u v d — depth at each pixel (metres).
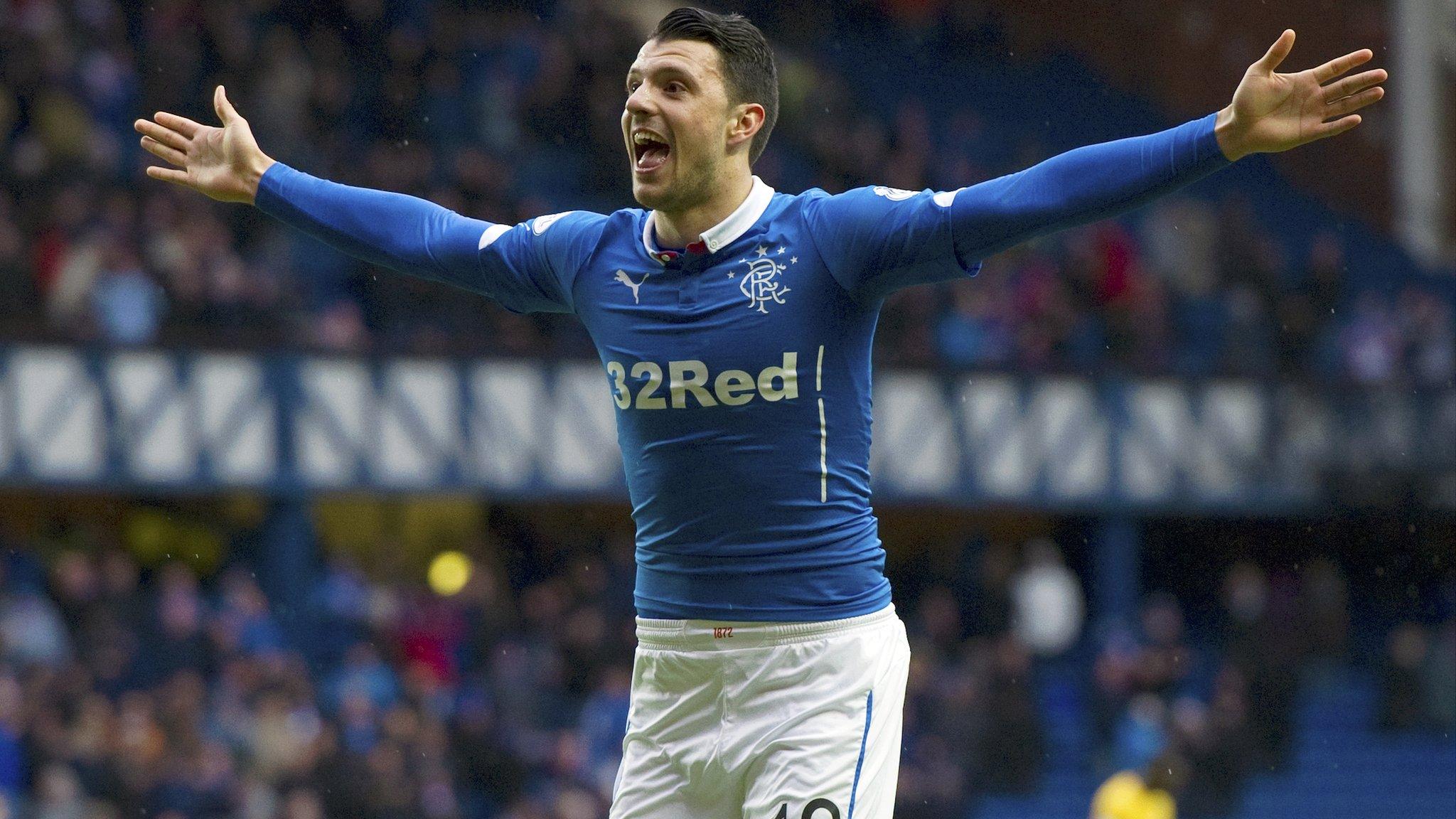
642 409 5.18
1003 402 26.67
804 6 34.41
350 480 23.25
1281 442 27.70
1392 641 27.64
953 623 23.81
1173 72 36.56
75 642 19.02
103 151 23.19
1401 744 26.86
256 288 23.25
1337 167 35.84
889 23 35.66
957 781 22.14
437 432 23.80
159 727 18.06
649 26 31.17
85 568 19.88
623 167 27.66
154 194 23.33
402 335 24.39
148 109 24.03
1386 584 30.36
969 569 25.16
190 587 20.02
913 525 29.25
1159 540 30.41
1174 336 28.17
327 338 23.56
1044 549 25.94
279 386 22.97
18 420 21.59
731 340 5.07
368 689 20.11
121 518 24.16
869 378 5.26
